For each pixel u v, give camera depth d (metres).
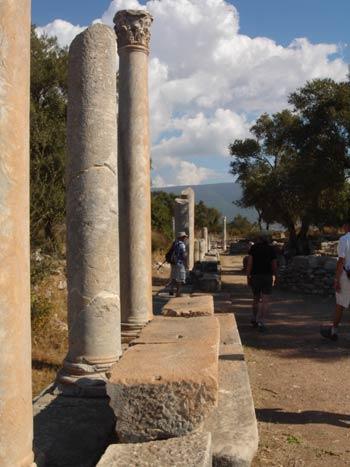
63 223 13.49
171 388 3.91
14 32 2.90
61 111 18.03
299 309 14.05
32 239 12.57
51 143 14.22
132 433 3.92
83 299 5.97
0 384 2.80
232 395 5.04
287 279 17.92
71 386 5.84
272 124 36.94
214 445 3.89
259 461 4.83
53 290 12.27
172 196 52.25
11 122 2.87
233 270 27.56
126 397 3.94
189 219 21.94
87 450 4.50
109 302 6.03
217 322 6.67
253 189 34.34
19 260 2.90
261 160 38.06
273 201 32.16
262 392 7.08
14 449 2.85
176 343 5.12
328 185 24.72
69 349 6.10
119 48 8.48
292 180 25.88
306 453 5.06
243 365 6.07
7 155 2.85
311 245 33.94
